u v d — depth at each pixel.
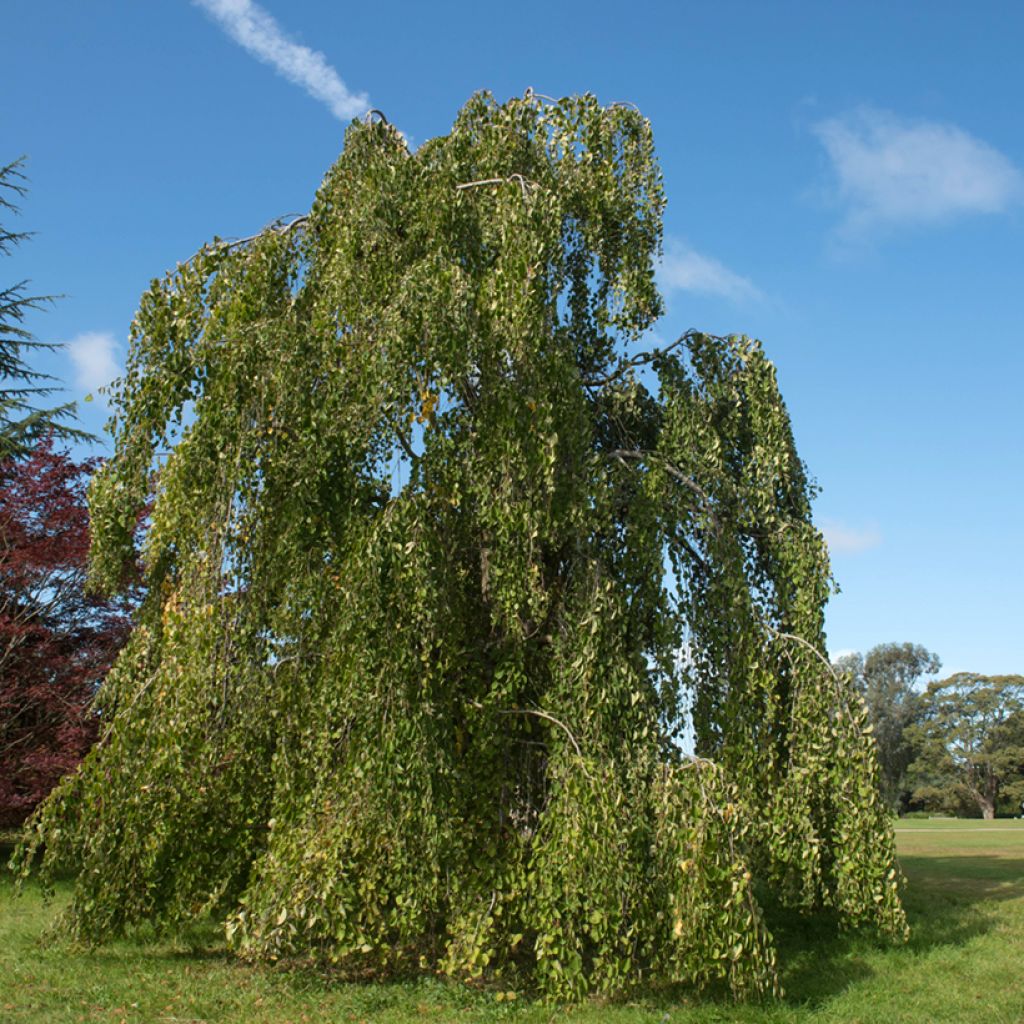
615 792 5.26
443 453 5.81
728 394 7.36
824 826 6.66
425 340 5.70
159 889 5.93
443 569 5.70
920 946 7.00
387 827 5.14
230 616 5.74
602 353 7.61
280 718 6.05
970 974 6.14
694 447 7.02
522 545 5.69
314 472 5.78
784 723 6.86
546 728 5.78
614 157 7.49
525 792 5.96
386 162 6.55
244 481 5.84
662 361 7.47
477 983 5.59
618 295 7.07
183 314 6.28
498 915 5.40
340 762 5.53
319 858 5.09
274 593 6.11
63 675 10.13
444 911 5.57
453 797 5.37
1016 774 43.78
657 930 5.37
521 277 5.86
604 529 6.41
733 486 7.00
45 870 6.00
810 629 6.86
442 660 5.71
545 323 6.07
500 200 6.33
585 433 6.25
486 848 5.55
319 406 5.96
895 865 6.37
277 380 5.85
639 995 5.50
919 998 5.52
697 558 6.97
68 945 6.16
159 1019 4.78
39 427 14.77
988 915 8.54
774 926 7.73
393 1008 5.04
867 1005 5.34
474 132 7.54
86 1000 5.06
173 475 5.91
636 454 7.04
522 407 5.79
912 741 45.47
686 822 5.28
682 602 6.78
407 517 5.59
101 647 10.60
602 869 5.07
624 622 6.02
